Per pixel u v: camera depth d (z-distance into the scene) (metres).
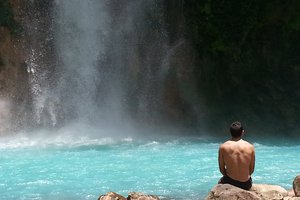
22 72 19.61
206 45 21.56
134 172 11.73
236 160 7.83
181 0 21.48
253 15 21.33
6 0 19.59
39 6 20.19
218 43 21.38
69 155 14.27
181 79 21.39
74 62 20.38
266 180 10.77
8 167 12.48
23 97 19.45
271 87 21.66
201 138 19.16
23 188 10.28
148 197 8.29
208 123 21.25
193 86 21.47
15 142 16.98
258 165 12.61
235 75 21.70
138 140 18.00
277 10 21.50
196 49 21.59
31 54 19.84
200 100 21.44
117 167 12.38
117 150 15.29
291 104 21.12
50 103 19.80
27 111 19.41
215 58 21.67
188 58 21.53
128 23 21.25
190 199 9.27
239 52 21.55
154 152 14.85
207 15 21.30
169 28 21.55
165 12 21.55
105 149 15.50
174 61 21.45
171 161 13.19
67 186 10.43
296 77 21.73
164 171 11.81
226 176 7.94
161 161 13.20
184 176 11.22
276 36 21.89
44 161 13.29
